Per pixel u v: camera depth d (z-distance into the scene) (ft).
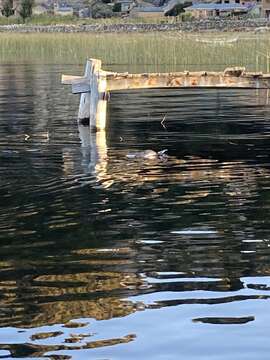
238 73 65.77
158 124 68.03
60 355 20.58
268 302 24.09
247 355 20.42
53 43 183.73
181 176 43.86
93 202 37.35
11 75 123.54
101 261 28.25
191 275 26.66
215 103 84.43
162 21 279.90
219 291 25.05
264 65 117.29
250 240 30.60
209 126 66.13
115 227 32.65
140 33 224.33
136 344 21.21
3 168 46.88
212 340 21.39
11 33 247.50
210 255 28.76
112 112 77.82
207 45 150.20
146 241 30.58
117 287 25.48
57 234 31.65
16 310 23.62
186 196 38.47
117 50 155.84
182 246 29.96
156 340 21.48
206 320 22.76
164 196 38.52
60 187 40.83
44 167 47.14
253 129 63.82
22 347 21.07
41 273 26.91
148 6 388.16
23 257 28.71
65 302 24.13
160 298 24.58
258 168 46.21
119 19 303.68
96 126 64.03
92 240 30.81
